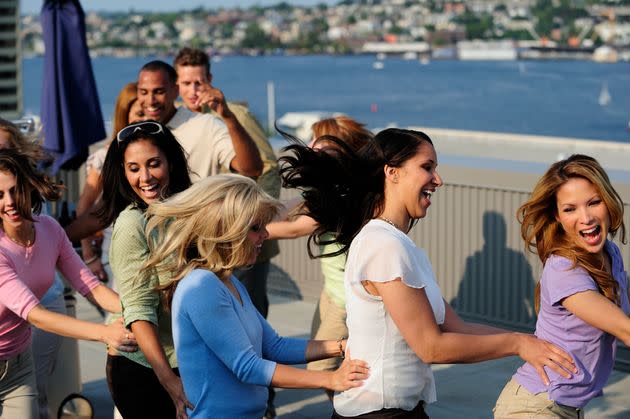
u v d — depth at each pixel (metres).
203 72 6.20
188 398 3.17
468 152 8.99
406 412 3.17
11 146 4.73
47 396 5.28
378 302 3.10
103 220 4.05
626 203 6.16
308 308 7.98
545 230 3.63
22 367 4.19
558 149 9.23
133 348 3.69
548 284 3.55
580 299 3.46
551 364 3.20
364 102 172.38
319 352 3.41
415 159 3.14
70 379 5.50
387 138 3.18
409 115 153.62
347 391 3.19
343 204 3.27
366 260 3.08
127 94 5.48
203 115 5.50
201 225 3.08
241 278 5.70
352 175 3.22
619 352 6.27
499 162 7.14
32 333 4.80
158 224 3.23
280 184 6.16
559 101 171.50
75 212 5.73
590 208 3.50
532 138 9.76
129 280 3.67
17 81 14.31
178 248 3.13
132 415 3.98
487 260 6.97
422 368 3.18
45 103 7.18
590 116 148.88
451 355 3.06
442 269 7.25
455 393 5.93
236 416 3.15
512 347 3.19
